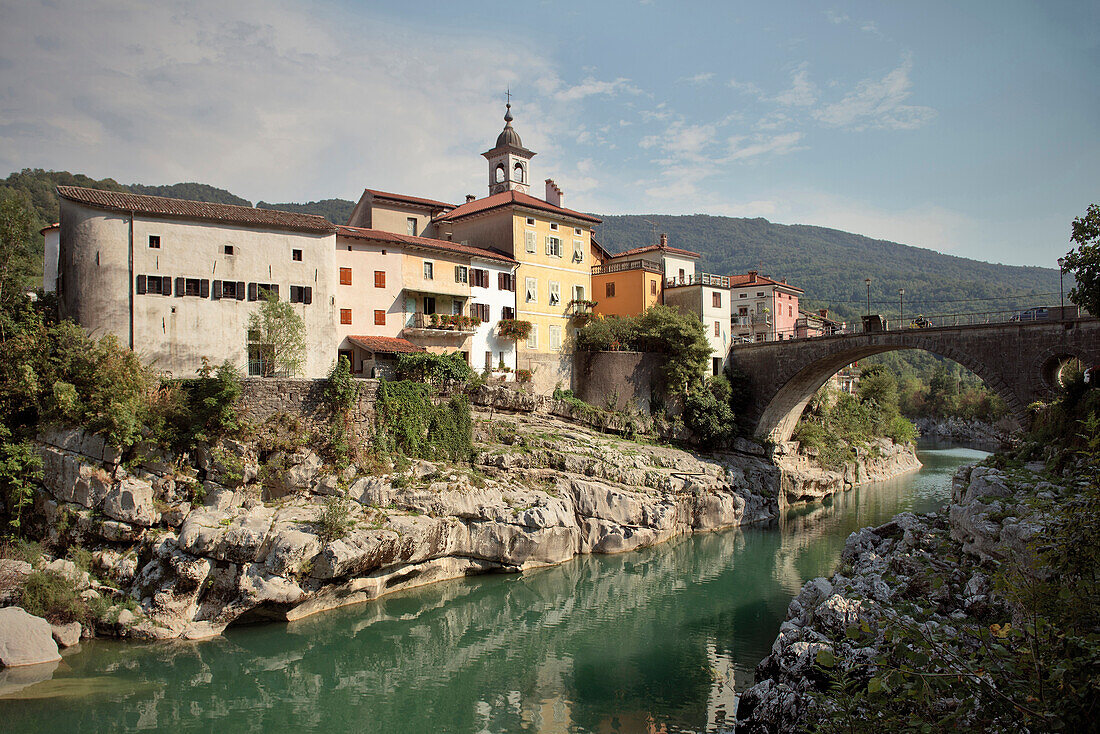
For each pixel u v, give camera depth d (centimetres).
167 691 2709
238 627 3234
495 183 7938
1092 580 1049
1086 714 920
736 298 9312
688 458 5838
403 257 5250
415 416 4278
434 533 3775
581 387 6381
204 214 4181
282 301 4416
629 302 7312
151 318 4006
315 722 2533
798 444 7481
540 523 4222
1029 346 5059
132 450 3425
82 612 2986
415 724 2517
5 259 3978
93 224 3903
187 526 3259
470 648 3198
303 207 19362
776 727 1916
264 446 3691
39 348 3581
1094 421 1197
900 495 7156
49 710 2495
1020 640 1071
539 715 2559
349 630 3334
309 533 3356
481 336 5769
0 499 3388
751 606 3734
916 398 16162
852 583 2692
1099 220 2231
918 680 1012
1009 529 2153
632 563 4556
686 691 2725
